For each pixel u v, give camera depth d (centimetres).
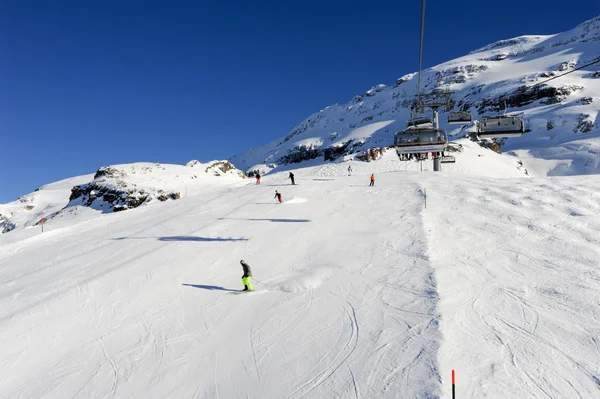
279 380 964
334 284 1484
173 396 961
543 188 2716
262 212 2847
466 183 3222
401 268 1573
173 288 1598
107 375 1069
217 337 1199
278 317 1276
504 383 873
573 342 1048
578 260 1612
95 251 2403
